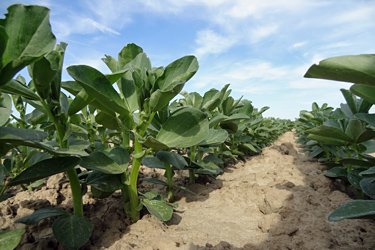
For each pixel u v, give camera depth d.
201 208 2.99
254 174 4.13
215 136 2.68
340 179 3.42
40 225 2.31
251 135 5.68
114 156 2.22
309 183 3.48
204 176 3.92
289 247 2.00
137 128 2.04
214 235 2.32
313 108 5.94
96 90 1.62
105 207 2.78
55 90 1.78
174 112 2.04
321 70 1.23
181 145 1.87
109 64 2.57
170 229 2.43
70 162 1.71
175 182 3.93
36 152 2.25
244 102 5.07
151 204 2.37
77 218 1.93
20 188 3.64
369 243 1.99
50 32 1.31
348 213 1.26
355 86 1.58
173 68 2.00
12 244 1.29
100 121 2.29
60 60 1.78
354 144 2.68
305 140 6.11
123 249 1.89
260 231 2.42
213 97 3.40
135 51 2.57
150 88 2.05
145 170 4.54
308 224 2.31
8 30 1.26
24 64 1.23
